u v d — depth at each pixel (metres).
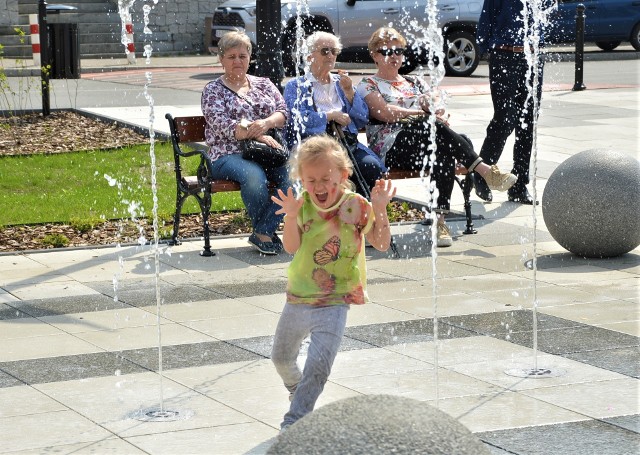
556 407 5.47
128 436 5.15
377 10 23.33
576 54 19.80
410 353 6.41
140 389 5.83
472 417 5.34
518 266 8.54
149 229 10.05
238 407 5.54
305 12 23.06
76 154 13.50
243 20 23.66
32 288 8.03
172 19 29.95
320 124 9.33
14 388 5.85
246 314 7.30
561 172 8.73
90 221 10.07
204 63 26.59
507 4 10.74
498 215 10.52
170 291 7.92
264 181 8.99
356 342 6.63
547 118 16.09
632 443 4.97
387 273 8.39
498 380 5.91
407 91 9.88
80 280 8.27
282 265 8.70
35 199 11.10
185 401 5.64
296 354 5.11
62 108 17.17
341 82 9.60
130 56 26.30
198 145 13.80
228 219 10.48
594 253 8.71
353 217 4.98
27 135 14.95
